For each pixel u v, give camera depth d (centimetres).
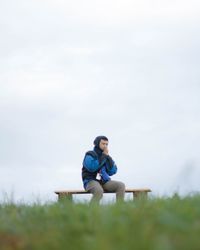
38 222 717
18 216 795
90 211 761
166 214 634
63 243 571
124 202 948
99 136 1501
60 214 750
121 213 713
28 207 890
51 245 570
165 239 527
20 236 622
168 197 910
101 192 1463
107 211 722
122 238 541
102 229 598
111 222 613
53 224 688
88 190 1487
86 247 541
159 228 591
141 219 634
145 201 836
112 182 1503
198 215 673
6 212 861
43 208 845
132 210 719
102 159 1493
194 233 557
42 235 620
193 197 863
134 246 511
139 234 544
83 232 624
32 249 583
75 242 569
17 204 948
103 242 531
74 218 688
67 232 622
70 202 895
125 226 589
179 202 794
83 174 1500
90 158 1477
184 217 640
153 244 510
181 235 565
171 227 585
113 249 515
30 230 653
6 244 598
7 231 646
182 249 517
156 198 906
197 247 518
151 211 693
